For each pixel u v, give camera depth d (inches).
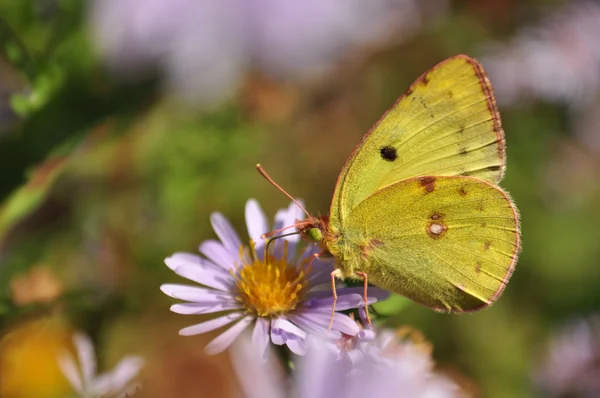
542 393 10.9
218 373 9.0
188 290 7.6
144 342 9.4
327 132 11.7
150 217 10.3
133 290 9.9
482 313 11.1
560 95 13.4
